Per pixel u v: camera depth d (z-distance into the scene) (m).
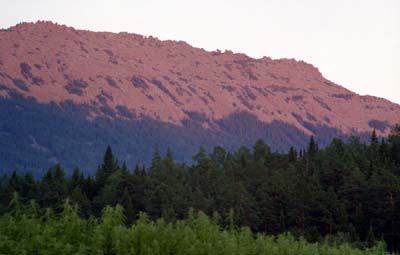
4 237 87.38
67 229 93.25
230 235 108.12
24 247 87.69
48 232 89.69
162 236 98.38
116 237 93.56
